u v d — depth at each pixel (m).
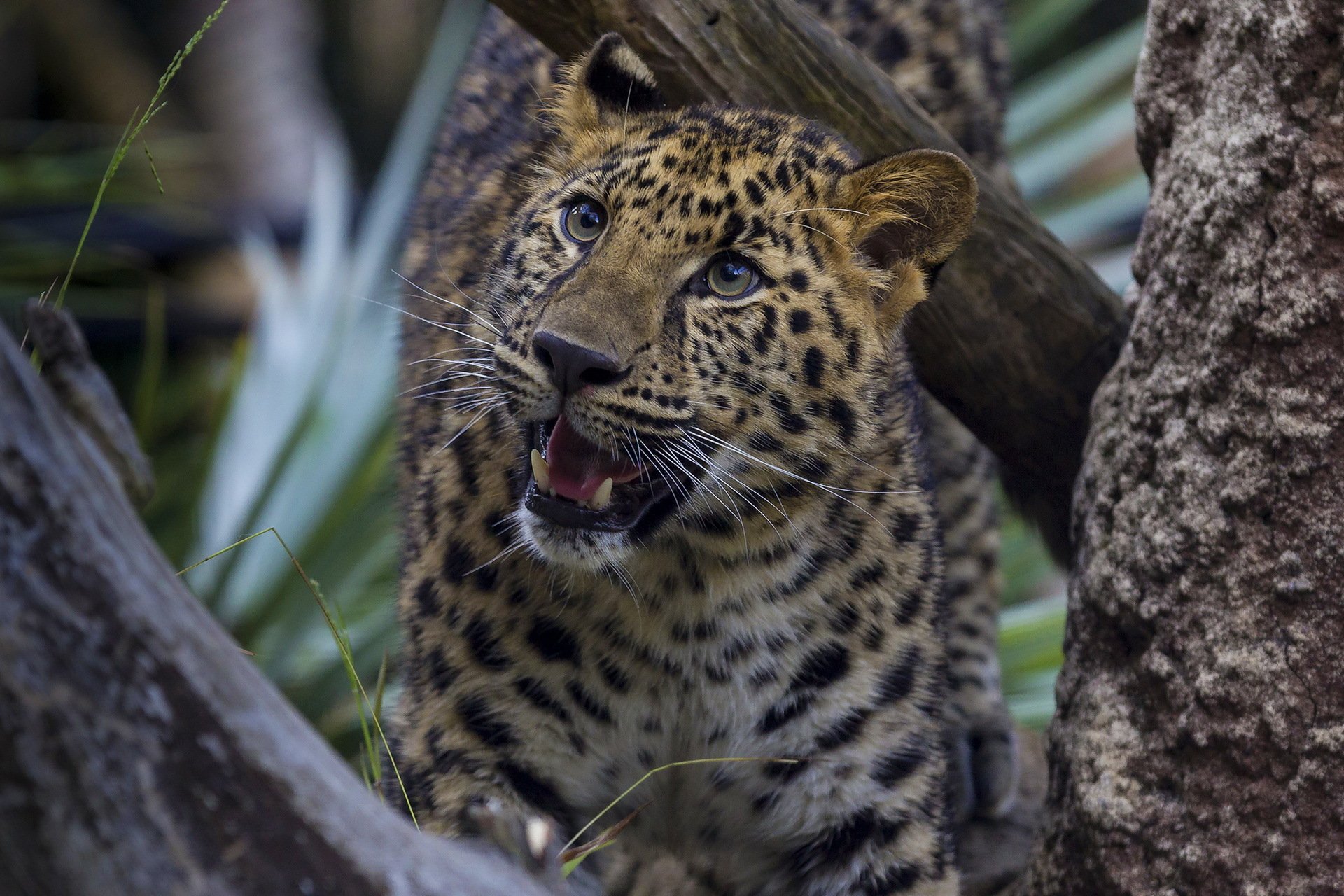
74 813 3.30
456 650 6.39
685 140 6.19
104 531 3.33
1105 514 6.41
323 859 3.47
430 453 6.96
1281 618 5.69
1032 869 6.77
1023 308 7.16
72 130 17.81
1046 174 12.80
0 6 20.00
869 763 6.51
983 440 7.63
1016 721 9.90
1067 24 15.22
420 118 11.76
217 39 21.64
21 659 3.23
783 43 6.85
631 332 5.76
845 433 6.22
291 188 20.70
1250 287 5.69
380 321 10.67
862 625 6.44
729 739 6.55
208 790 3.38
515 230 6.52
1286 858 5.70
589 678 6.38
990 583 9.31
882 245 6.47
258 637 9.29
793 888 6.87
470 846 4.08
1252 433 5.73
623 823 5.88
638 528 6.12
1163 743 6.09
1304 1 5.44
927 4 9.31
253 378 10.66
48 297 5.11
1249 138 5.70
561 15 6.87
